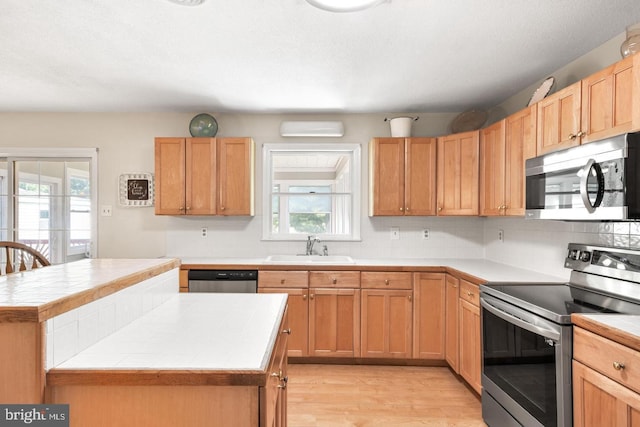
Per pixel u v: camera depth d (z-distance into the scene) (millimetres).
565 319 1667
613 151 1698
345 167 4082
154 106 3693
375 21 2078
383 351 3311
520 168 2609
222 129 3953
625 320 1535
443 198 3492
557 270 2660
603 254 2162
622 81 1728
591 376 1532
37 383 945
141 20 2072
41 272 1510
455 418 2498
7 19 2066
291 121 3877
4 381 940
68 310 1043
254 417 983
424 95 3352
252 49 2428
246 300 1864
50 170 3955
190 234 3951
